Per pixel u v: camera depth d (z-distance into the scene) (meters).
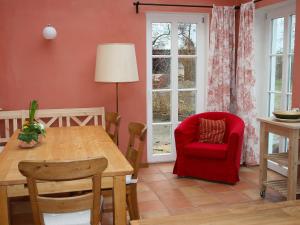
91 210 1.86
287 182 3.16
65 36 4.16
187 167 4.04
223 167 3.83
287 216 1.60
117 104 4.24
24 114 4.05
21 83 4.10
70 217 2.06
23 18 4.02
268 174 4.14
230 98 4.61
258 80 4.52
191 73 4.76
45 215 2.08
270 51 4.38
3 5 3.95
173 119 4.75
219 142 4.05
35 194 1.77
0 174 1.97
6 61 4.03
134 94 4.47
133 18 4.34
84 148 2.61
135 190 2.62
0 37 3.98
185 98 4.79
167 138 4.80
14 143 2.81
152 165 4.65
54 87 4.21
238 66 4.38
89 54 4.26
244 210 1.66
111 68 3.76
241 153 4.17
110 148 2.61
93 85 4.32
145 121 4.56
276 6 4.04
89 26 4.23
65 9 4.13
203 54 4.74
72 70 4.24
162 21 4.55
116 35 4.32
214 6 4.35
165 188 3.75
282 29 4.12
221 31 4.39
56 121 4.25
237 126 3.89
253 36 4.16
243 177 4.08
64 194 2.83
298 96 3.51
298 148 3.09
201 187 3.77
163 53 4.62
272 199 3.40
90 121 4.35
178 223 1.53
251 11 4.14
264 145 3.38
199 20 4.67
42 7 4.06
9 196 2.00
